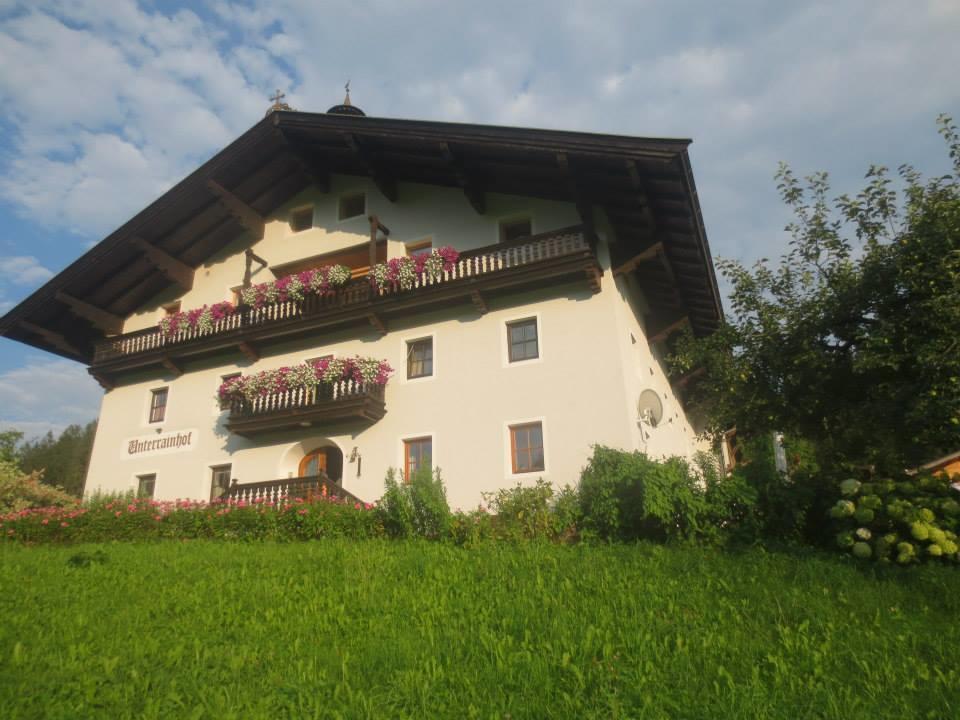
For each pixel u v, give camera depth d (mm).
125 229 21828
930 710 5973
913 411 10602
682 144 14508
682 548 11773
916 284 11109
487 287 17531
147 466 21766
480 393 17438
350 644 7734
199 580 10609
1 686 6391
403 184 20828
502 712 6031
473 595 9359
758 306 13531
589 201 17125
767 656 6906
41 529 16844
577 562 10797
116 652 7477
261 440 20000
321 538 15188
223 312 21234
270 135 20297
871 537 10578
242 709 6156
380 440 18250
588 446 15867
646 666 6785
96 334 24969
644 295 20344
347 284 19469
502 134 16531
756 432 14000
